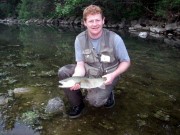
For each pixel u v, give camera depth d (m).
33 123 1.55
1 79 2.41
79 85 1.41
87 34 1.59
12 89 2.12
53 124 1.54
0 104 1.81
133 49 4.19
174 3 7.17
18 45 4.78
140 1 9.11
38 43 5.06
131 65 3.00
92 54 1.58
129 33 7.07
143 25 8.29
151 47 4.41
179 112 1.74
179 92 2.10
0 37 6.25
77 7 10.52
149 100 1.92
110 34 1.57
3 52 3.95
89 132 1.45
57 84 2.25
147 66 2.96
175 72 2.71
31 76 2.51
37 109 1.73
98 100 1.63
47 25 12.15
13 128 1.50
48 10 14.59
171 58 3.45
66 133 1.44
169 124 1.57
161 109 1.77
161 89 2.16
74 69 1.64
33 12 15.88
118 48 1.55
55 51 4.05
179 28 6.58
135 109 1.75
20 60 3.32
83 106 1.66
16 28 10.09
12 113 1.68
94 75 1.59
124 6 9.55
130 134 1.44
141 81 2.36
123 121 1.59
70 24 11.89
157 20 8.34
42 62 3.19
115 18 9.81
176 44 4.81
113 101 1.76
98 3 9.98
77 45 1.61
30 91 2.06
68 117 1.62
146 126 1.54
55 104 1.73
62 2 11.14
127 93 2.04
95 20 1.49
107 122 1.57
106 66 1.59
